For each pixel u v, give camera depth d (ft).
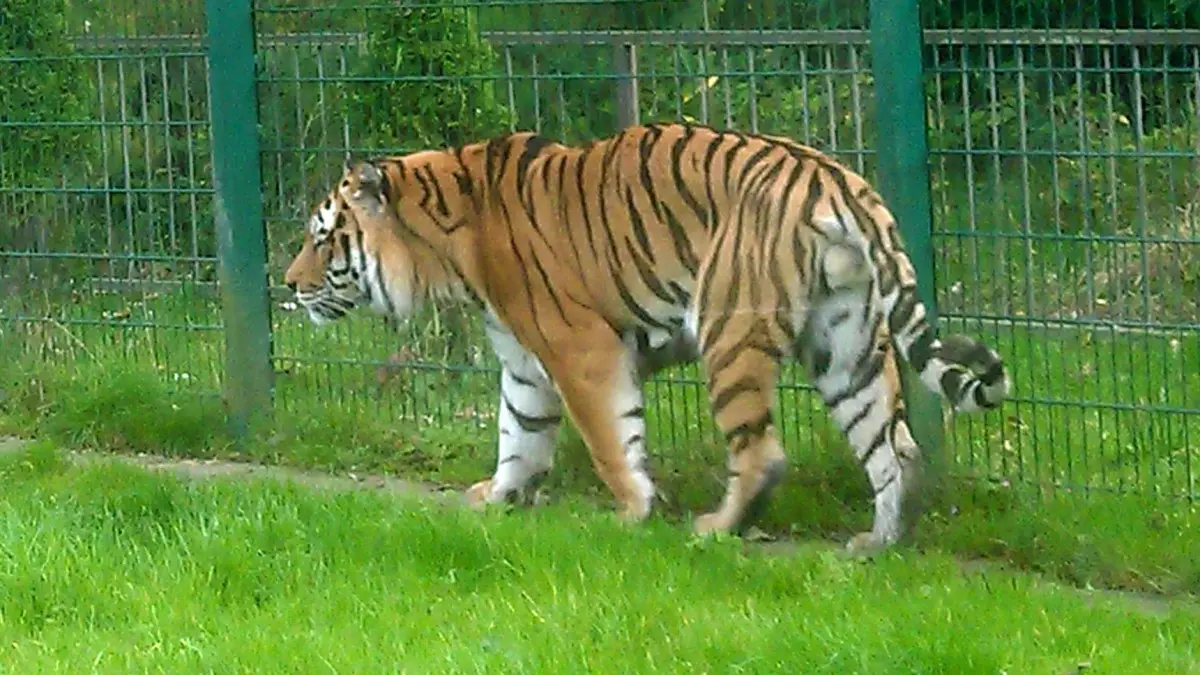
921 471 39.86
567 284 41.57
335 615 34.47
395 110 49.70
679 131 40.88
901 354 37.73
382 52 49.60
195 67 51.31
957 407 36.76
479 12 50.14
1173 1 42.86
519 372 43.73
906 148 41.01
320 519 39.34
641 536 38.52
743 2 44.14
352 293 44.16
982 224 42.73
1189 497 40.40
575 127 46.80
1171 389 46.01
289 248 49.52
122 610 35.17
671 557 37.32
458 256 42.80
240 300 49.37
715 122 45.14
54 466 46.91
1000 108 44.73
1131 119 48.52
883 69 40.98
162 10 51.24
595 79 45.57
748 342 39.32
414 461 47.80
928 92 41.81
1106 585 38.37
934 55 41.32
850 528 41.93
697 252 40.19
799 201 38.52
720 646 31.71
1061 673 30.48
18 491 43.29
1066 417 42.55
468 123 49.93
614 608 33.86
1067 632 32.89
